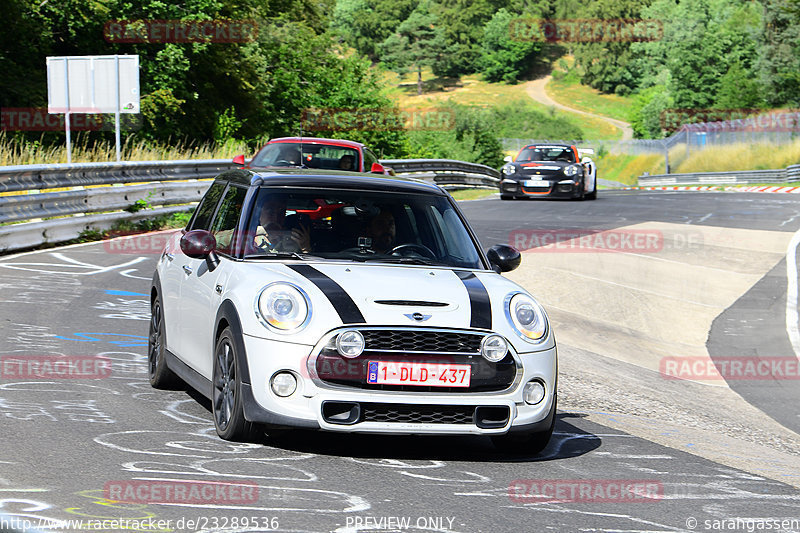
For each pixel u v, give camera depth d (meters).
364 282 13.11
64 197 37.16
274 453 12.57
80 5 75.31
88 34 78.00
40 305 23.88
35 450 11.91
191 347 14.72
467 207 58.62
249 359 12.43
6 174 33.34
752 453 16.20
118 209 41.78
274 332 12.32
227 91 93.81
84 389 15.77
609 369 23.89
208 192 16.91
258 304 12.58
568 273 36.00
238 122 89.19
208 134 88.62
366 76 111.44
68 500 9.98
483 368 12.59
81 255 34.03
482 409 12.61
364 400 12.20
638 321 30.89
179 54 79.38
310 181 15.11
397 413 12.36
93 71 47.53
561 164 65.31
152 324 17.02
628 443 15.17
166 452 12.23
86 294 26.06
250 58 92.56
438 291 13.17
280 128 103.19
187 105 85.38
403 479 11.73
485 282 13.85
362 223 14.70
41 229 35.53
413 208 15.20
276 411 12.23
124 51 80.00
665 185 145.75
